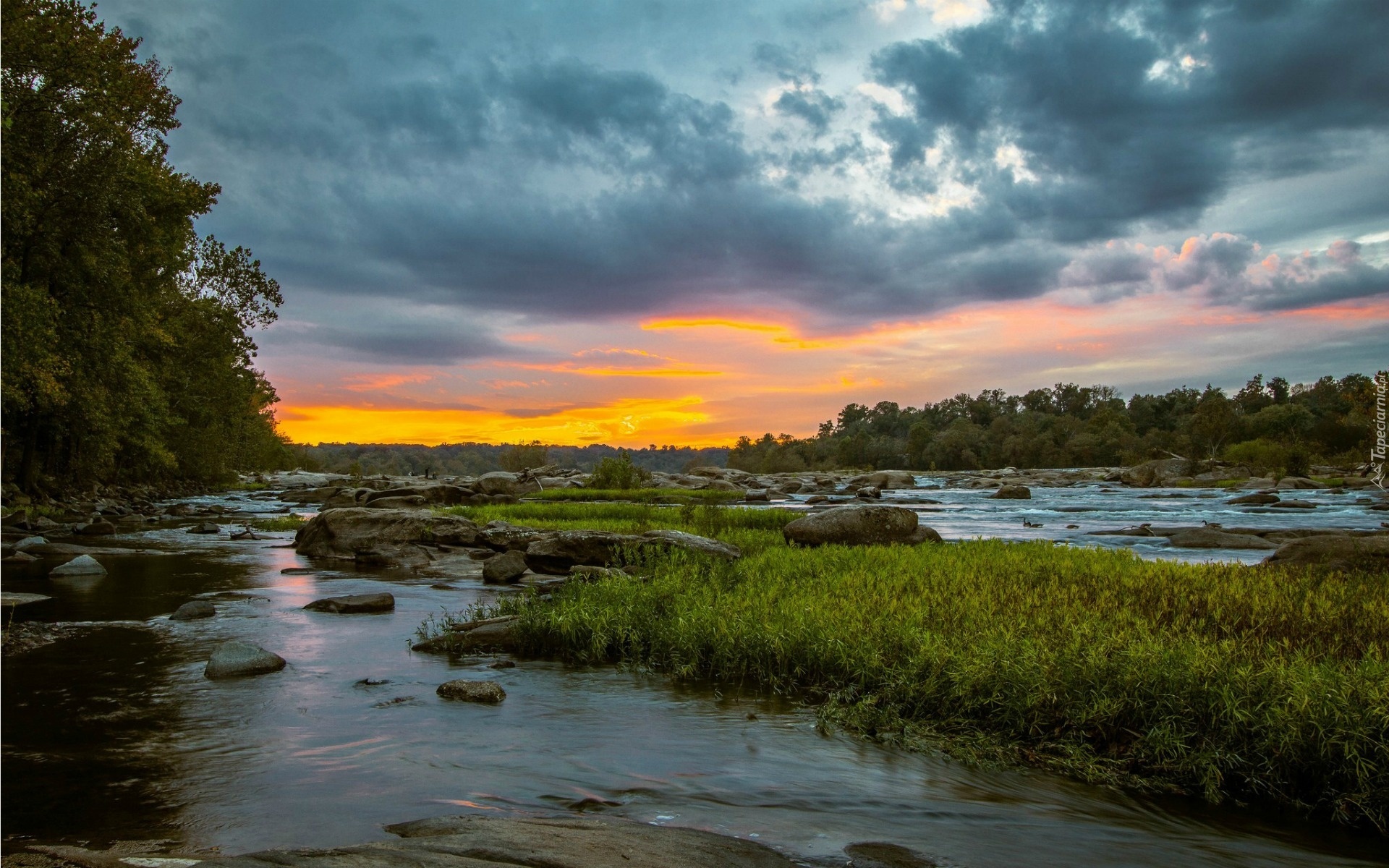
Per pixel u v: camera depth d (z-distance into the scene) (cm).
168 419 3975
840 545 1631
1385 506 3588
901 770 544
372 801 459
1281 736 503
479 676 789
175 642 907
